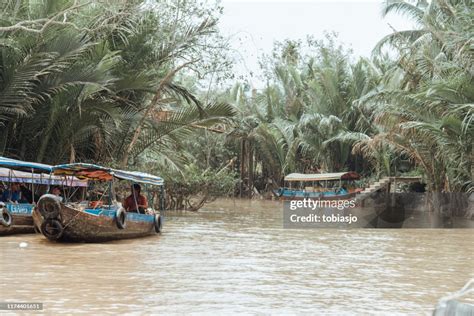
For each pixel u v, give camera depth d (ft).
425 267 45.88
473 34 70.03
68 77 69.15
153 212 65.21
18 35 68.69
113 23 73.46
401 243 61.98
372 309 32.12
